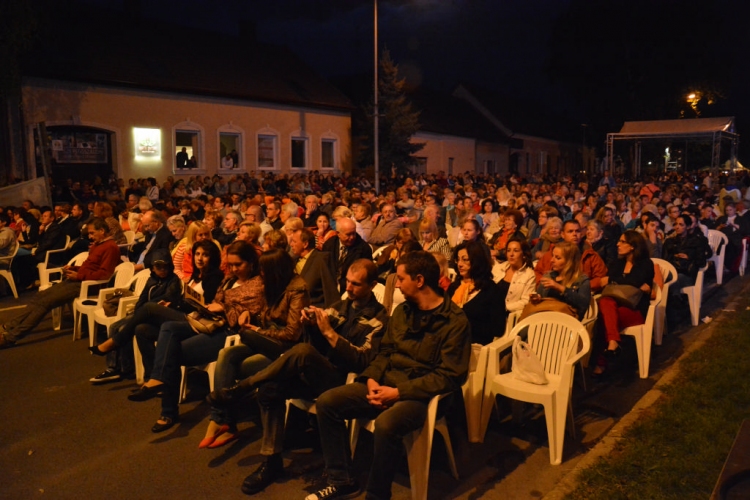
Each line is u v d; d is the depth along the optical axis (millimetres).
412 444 3732
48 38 19406
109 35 21984
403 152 30562
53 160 18938
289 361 4012
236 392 4105
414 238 7043
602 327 5797
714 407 4762
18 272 10500
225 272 5883
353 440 4082
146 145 21125
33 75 18031
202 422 5008
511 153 46562
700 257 8047
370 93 30312
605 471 3891
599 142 48469
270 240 6125
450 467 4074
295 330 4484
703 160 51250
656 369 6090
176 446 4582
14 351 6891
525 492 3885
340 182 25219
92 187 18703
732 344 6410
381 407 3773
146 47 22781
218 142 23484
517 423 4844
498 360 4543
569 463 4246
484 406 4551
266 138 25625
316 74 30031
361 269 4273
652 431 4414
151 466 4273
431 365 3863
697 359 6023
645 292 6055
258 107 24891
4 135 17719
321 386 4137
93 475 4141
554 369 4730
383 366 3992
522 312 5332
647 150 49094
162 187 20000
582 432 4715
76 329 7328
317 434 4734
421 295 3920
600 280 6320
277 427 4059
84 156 19703
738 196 15891
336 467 3801
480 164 41031
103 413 5176
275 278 4605
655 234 8430
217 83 23594
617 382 5770
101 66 20062
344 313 4402
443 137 36281
